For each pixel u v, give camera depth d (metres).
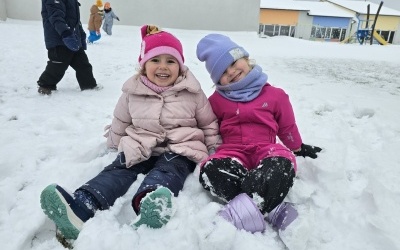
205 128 2.36
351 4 32.25
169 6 16.06
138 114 2.25
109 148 2.51
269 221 1.74
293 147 2.33
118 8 15.79
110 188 1.84
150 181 1.84
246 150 2.13
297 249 1.52
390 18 30.64
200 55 2.41
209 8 16.28
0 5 14.76
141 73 2.37
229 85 2.28
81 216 1.66
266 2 30.14
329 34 30.02
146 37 2.39
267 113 2.25
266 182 1.71
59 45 4.05
